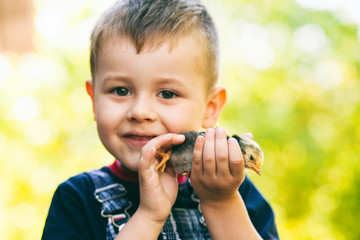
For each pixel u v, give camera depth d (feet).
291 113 24.11
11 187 23.71
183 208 8.09
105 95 7.66
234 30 24.73
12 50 22.81
